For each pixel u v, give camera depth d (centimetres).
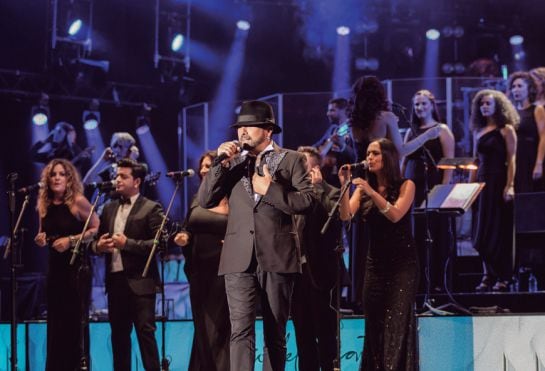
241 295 655
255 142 663
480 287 1072
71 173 871
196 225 780
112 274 812
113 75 1577
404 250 757
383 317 760
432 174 1037
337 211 759
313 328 753
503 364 814
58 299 846
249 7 1692
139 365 903
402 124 1289
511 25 1744
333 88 1734
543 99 1128
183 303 1357
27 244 1402
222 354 766
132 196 838
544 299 927
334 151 1080
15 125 1470
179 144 1627
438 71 1733
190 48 1686
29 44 1503
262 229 653
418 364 814
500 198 1068
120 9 1567
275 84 1738
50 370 843
